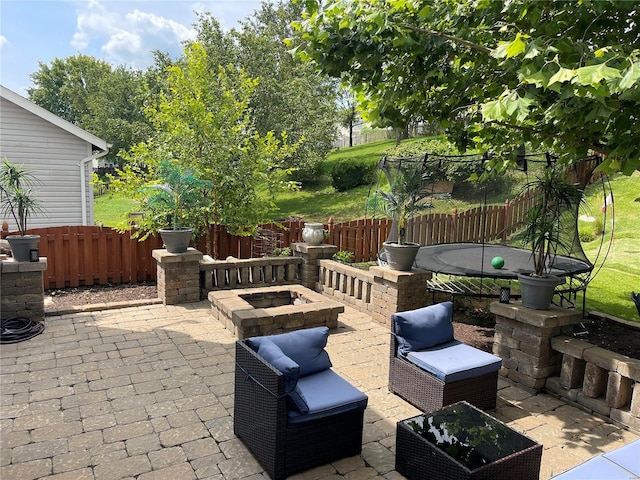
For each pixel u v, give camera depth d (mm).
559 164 5598
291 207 21109
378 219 10812
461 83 4273
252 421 3094
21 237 5633
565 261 6762
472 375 3682
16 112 11195
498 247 8055
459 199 7816
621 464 2107
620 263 8844
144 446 3201
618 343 5410
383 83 4301
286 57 24922
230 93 9172
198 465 3004
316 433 2971
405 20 3891
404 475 2916
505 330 4504
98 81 40219
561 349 4059
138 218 8664
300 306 5797
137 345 5148
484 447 2648
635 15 3555
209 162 8641
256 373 3002
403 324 3959
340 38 3842
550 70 2877
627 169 3416
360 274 6707
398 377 4066
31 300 5758
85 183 12250
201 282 7258
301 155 20625
